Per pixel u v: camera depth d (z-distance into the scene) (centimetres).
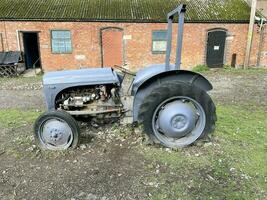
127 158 446
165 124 459
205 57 1559
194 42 1530
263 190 368
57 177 404
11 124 624
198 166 420
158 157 445
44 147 479
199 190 368
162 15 1491
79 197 361
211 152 459
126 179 394
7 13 1452
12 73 1385
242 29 1539
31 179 402
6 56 1407
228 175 399
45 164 439
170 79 464
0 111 742
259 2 1659
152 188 373
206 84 470
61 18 1438
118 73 546
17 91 1019
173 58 1532
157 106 456
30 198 362
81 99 496
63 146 478
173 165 423
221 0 1633
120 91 514
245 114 676
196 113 471
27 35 1550
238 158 445
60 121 470
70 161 444
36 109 760
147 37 1504
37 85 1120
